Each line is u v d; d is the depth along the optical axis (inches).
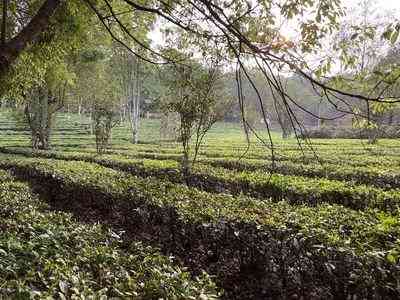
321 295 194.2
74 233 211.3
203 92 451.5
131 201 347.9
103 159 715.4
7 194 326.6
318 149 943.0
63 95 1157.7
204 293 147.7
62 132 2011.6
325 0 130.9
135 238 321.4
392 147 1000.9
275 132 2073.1
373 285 170.1
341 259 184.1
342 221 233.0
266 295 225.8
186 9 141.3
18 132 2048.5
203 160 689.0
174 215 291.0
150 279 152.8
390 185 484.7
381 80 111.0
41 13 180.4
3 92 247.6
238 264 245.3
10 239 185.5
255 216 250.2
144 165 607.8
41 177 517.7
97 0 231.8
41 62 284.7
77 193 430.0
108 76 1316.4
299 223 229.1
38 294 127.0
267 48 124.0
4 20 173.5
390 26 111.7
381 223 223.9
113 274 158.9
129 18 250.1
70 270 154.4
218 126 2923.2
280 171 573.6
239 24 132.6
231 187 459.5
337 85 120.7
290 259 212.2
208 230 258.4
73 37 263.1
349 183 419.5
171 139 1521.9
